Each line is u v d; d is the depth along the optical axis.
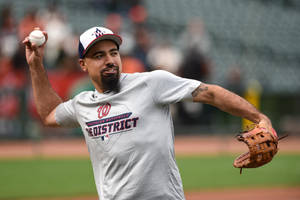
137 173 11.16
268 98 51.47
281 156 42.22
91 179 29.92
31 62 13.45
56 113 13.30
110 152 11.50
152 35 64.62
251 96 45.56
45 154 37.88
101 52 11.66
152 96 11.30
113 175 11.59
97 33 11.66
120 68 11.85
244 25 78.06
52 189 26.91
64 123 13.31
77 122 13.09
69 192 26.28
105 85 11.75
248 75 69.75
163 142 11.27
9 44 42.62
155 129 11.24
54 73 41.28
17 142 39.44
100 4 63.47
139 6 63.69
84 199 24.86
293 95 53.34
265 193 27.61
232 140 49.41
